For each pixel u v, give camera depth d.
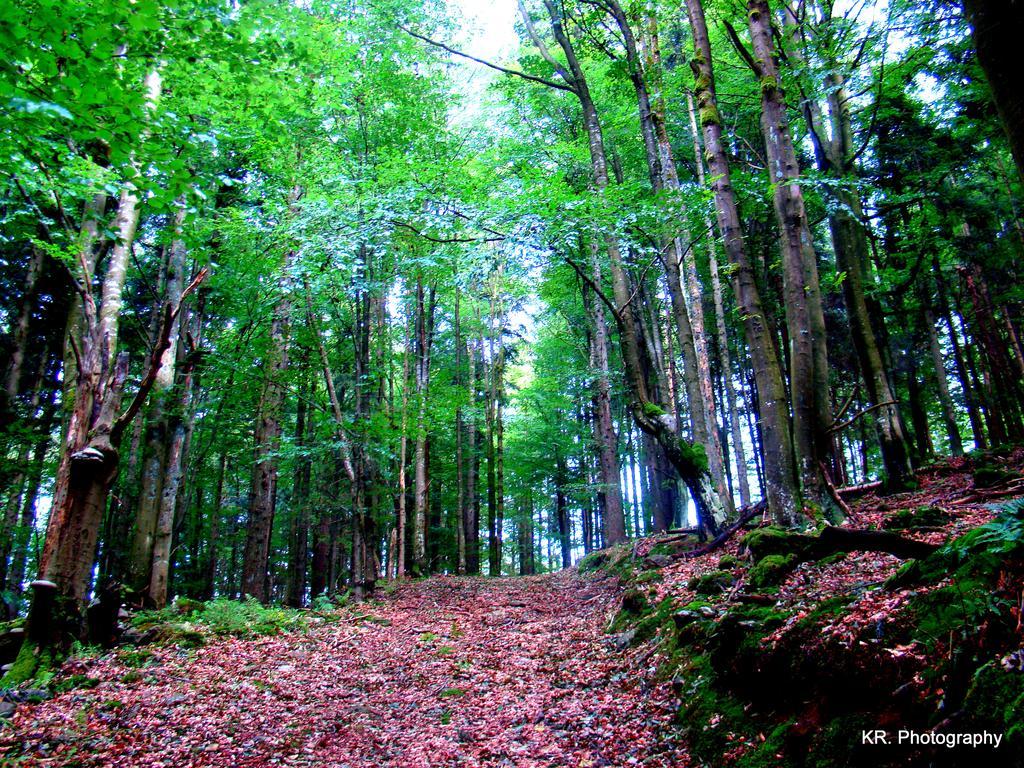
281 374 15.00
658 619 7.50
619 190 10.52
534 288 24.02
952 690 2.90
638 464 29.08
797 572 6.17
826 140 13.87
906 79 13.10
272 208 11.93
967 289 16.30
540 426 26.89
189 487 17.30
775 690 4.13
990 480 9.62
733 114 17.81
